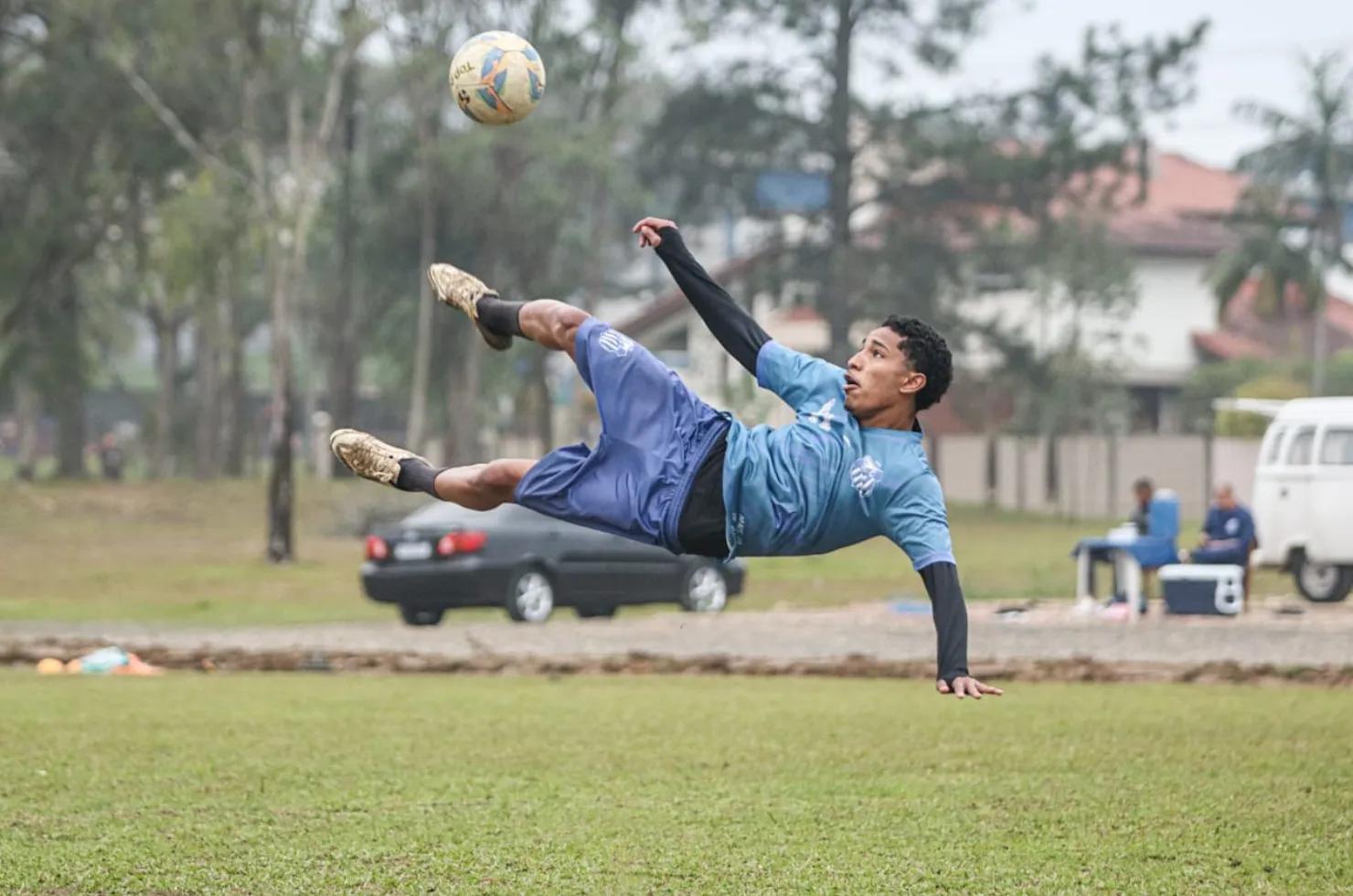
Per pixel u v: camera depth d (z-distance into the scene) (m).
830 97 73.62
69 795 13.67
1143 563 32.31
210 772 14.91
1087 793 13.94
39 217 69.00
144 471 111.69
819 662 24.72
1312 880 10.84
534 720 18.72
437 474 10.89
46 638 29.12
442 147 69.88
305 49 55.47
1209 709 19.59
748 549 10.37
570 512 10.59
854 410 10.33
